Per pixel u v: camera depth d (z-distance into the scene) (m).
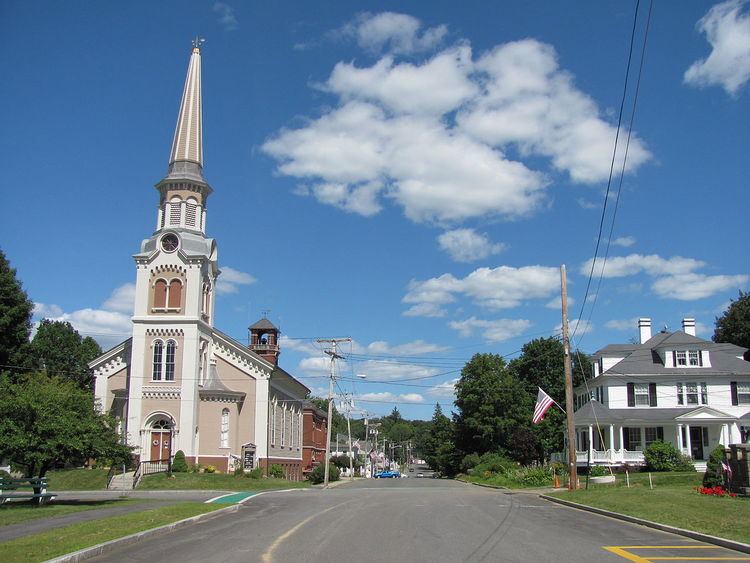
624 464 49.69
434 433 109.06
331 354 59.00
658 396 54.16
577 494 30.81
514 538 17.16
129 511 24.34
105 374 55.53
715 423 51.94
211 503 27.58
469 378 78.56
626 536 17.86
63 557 13.46
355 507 26.72
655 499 25.83
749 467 26.98
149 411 52.31
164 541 16.84
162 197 57.09
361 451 160.00
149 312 53.78
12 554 13.85
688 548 15.76
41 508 25.80
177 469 49.97
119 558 14.26
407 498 32.53
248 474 52.28
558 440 76.50
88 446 29.47
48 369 76.69
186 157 57.44
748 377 53.78
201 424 53.66
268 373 57.12
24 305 52.56
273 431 61.78
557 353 83.19
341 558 13.92
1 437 27.75
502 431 75.56
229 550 15.12
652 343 57.53
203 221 57.62
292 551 14.88
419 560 13.68
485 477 59.25
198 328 53.66
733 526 18.30
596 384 57.56
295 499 31.94
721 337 72.31
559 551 15.05
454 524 20.28
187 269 54.22
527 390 83.56
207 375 55.75
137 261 54.41
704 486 29.70
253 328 74.38
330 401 57.59
